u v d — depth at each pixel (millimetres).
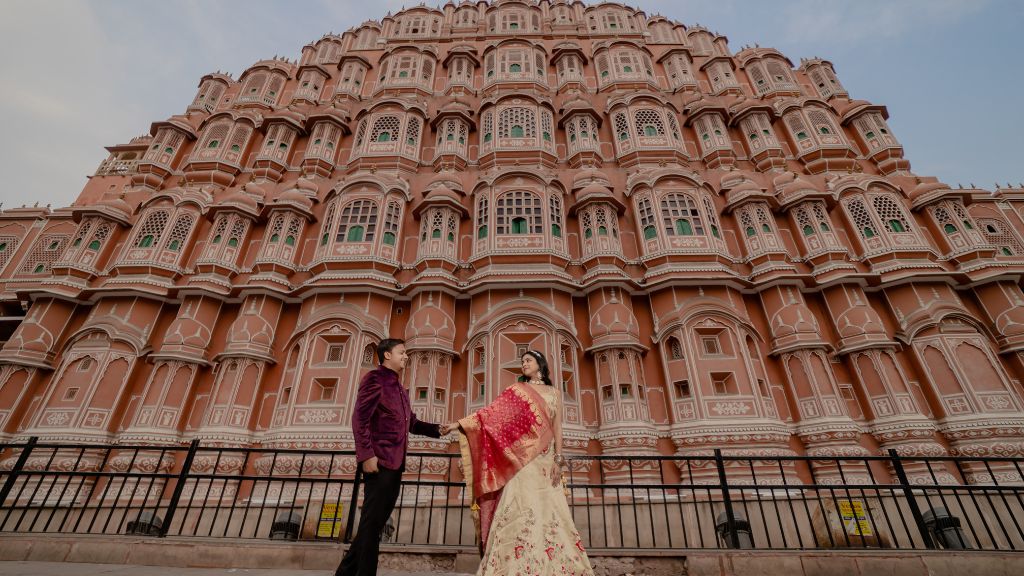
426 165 18125
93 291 13922
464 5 25734
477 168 17875
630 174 17047
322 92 21766
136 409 12289
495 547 3568
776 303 13805
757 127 18312
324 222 15812
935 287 13578
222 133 18719
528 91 18828
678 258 14203
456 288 13883
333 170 18203
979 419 11406
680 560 5727
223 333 14062
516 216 15086
